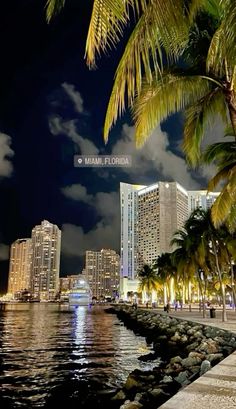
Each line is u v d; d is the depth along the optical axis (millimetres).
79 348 30406
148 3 5277
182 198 189750
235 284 53781
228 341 21109
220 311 62688
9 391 15992
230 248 36094
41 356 25969
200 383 8836
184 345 25875
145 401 11016
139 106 8773
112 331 48500
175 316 47531
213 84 10039
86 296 193000
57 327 56844
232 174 15281
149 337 36812
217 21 10062
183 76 9320
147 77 5781
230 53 5895
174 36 5844
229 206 15914
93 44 4676
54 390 16156
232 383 8820
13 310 148875
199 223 37469
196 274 50688
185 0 6504
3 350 29250
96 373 19688
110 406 13258
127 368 21000
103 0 4711
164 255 73938
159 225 198750
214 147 17203
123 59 5930
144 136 8656
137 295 171500
